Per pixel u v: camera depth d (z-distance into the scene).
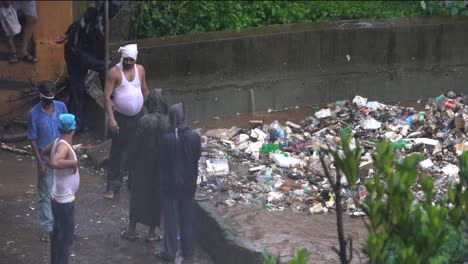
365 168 21.20
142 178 18.39
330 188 20.77
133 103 20.62
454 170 21.30
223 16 29.52
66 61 25.44
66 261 16.83
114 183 21.22
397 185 10.39
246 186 21.09
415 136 24.28
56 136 18.11
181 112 17.53
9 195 21.36
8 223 19.73
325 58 27.61
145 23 28.95
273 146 23.89
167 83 26.34
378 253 10.16
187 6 29.27
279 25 27.86
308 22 28.52
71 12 28.03
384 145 10.52
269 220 18.83
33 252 18.39
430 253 10.36
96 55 25.09
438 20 28.25
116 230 19.73
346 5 30.97
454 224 11.15
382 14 29.92
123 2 28.52
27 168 23.34
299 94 27.73
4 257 18.08
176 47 26.14
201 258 18.58
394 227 10.62
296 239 17.70
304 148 23.86
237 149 23.94
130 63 20.58
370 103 27.41
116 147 21.02
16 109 26.47
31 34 27.56
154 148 18.05
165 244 18.05
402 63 28.02
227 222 18.38
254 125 25.78
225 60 26.81
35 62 27.52
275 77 27.41
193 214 18.11
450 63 28.23
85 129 26.08
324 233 18.11
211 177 21.59
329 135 24.77
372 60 27.88
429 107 27.05
